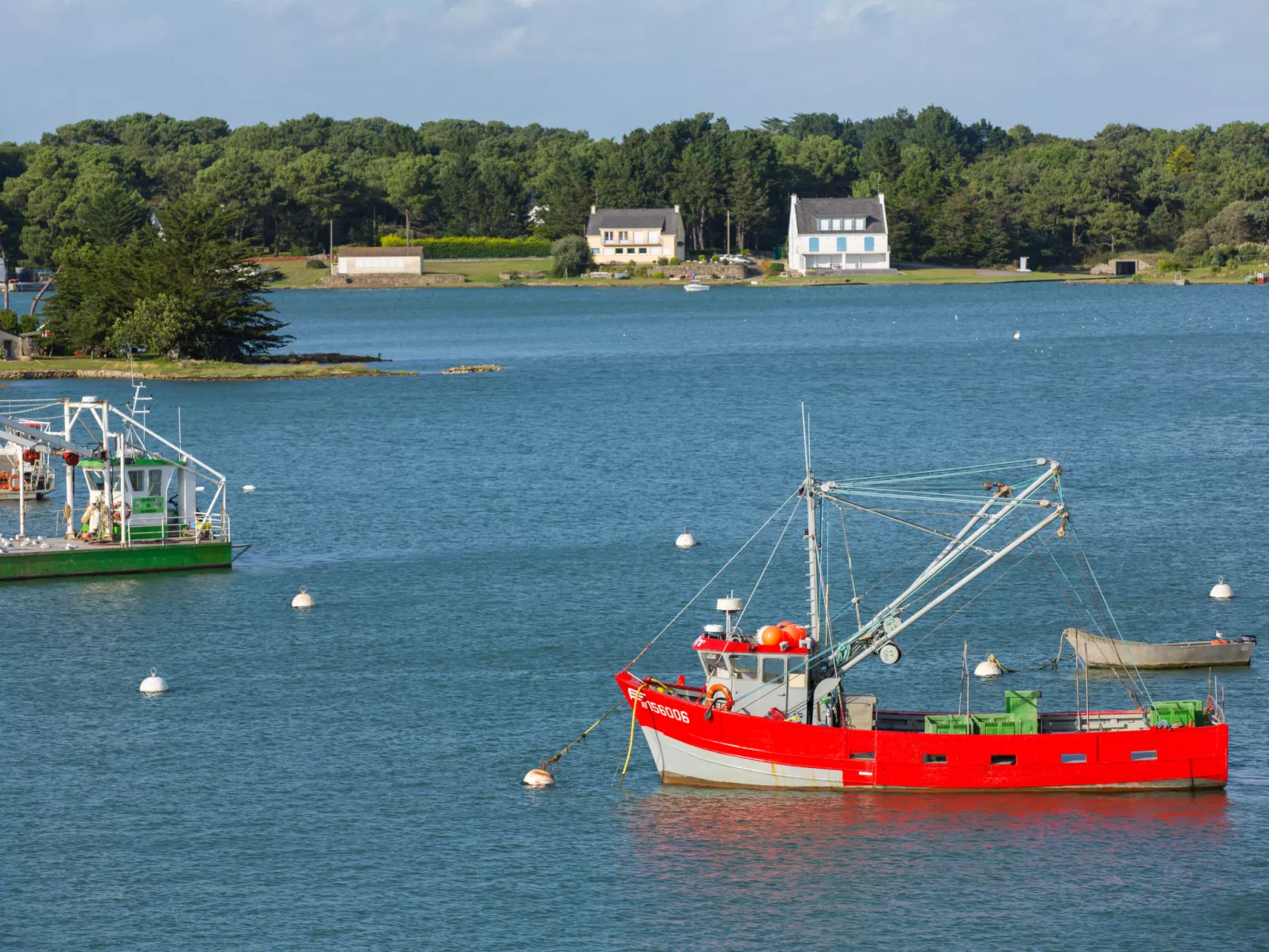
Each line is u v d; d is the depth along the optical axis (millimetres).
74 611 190000
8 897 113062
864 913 110375
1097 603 191000
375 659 169125
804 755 129250
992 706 153000
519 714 150625
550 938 107438
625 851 120188
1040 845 120062
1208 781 129500
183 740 143875
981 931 108188
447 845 121500
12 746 142375
